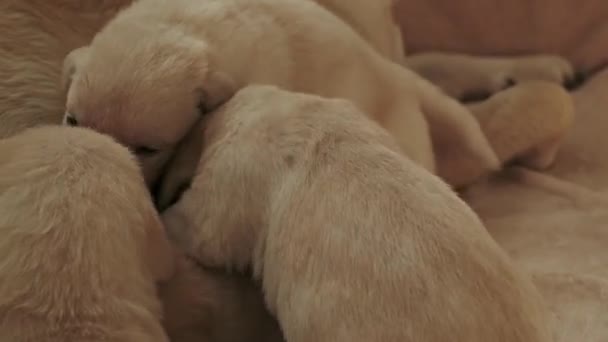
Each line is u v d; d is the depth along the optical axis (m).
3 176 0.58
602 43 1.07
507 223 0.84
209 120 0.67
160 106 0.68
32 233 0.56
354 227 0.57
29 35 0.73
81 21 0.76
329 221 0.57
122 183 0.60
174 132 0.69
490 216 0.86
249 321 0.63
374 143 0.61
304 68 0.76
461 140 0.87
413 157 0.80
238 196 0.62
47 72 0.73
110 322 0.55
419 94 0.86
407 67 1.04
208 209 0.63
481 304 0.55
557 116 0.91
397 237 0.56
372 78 0.80
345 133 0.61
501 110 0.92
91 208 0.58
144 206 0.60
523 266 0.77
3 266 0.55
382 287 0.55
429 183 0.59
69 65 0.71
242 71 0.73
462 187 0.90
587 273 0.77
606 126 0.98
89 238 0.57
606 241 0.81
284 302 0.58
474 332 0.55
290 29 0.77
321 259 0.57
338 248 0.57
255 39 0.74
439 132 0.87
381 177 0.59
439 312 0.55
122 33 0.71
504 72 1.05
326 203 0.58
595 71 1.07
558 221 0.84
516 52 1.08
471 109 0.94
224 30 0.74
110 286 0.56
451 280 0.55
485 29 1.08
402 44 1.05
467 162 0.88
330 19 0.81
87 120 0.68
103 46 0.70
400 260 0.56
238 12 0.75
